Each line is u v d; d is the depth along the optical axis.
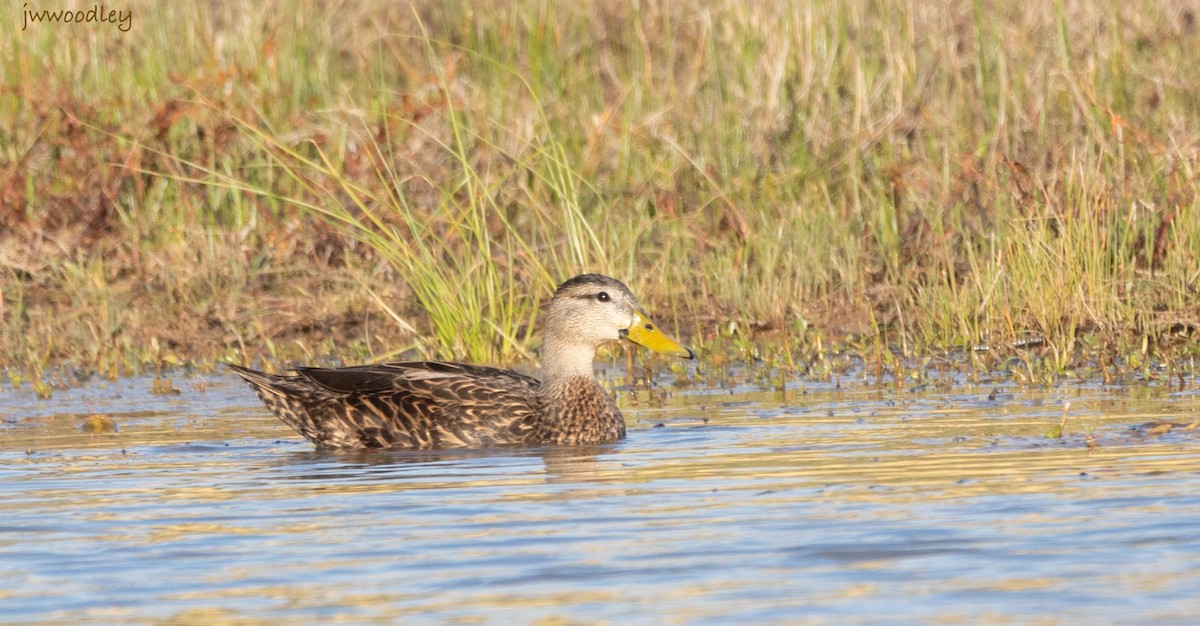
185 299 18.41
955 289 16.72
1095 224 16.72
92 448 12.45
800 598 7.35
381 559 8.30
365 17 24.69
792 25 21.94
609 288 13.30
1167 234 17.30
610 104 22.00
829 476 10.25
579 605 7.33
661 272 18.19
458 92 21.55
